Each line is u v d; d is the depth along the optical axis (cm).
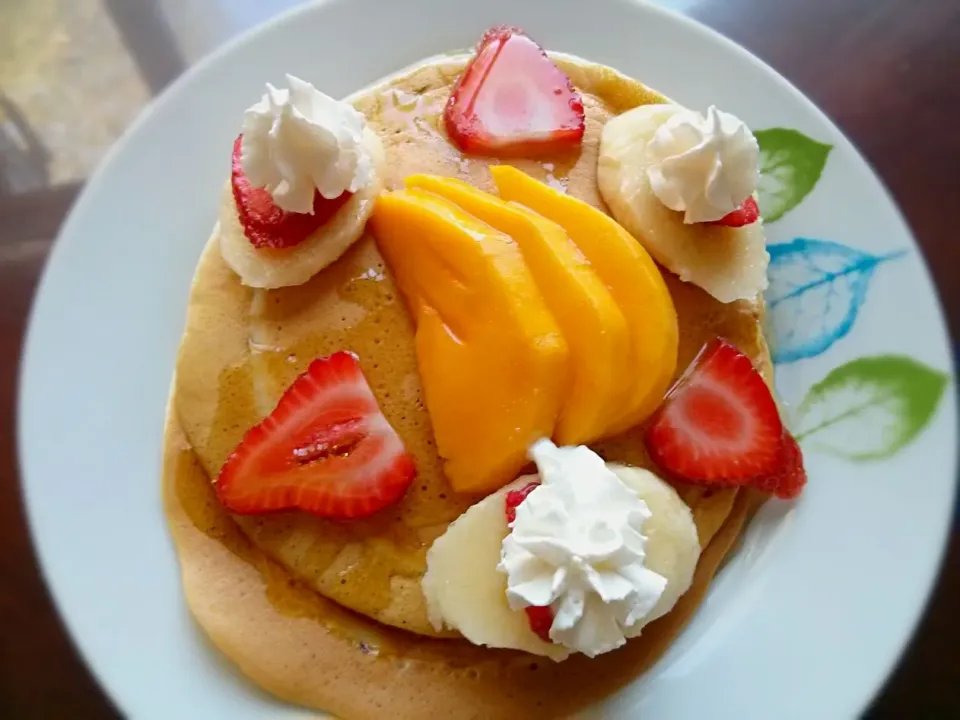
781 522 20
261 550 19
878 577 19
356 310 19
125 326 21
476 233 18
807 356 21
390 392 19
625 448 19
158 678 18
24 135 26
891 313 21
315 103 18
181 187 22
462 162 20
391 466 18
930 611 22
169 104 22
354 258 19
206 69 22
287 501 18
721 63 23
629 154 20
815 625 19
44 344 20
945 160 25
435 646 18
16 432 22
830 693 18
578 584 16
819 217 22
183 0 27
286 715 18
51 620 22
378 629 18
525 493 17
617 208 20
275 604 18
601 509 16
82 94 26
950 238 25
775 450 19
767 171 22
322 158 18
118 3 27
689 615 19
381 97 21
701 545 19
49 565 19
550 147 20
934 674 21
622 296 18
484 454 18
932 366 21
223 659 18
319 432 18
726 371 19
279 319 19
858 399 21
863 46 26
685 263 19
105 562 19
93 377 20
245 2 27
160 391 21
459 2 23
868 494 20
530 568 16
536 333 17
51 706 21
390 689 18
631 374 18
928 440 20
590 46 23
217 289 20
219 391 19
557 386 17
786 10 27
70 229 21
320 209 19
